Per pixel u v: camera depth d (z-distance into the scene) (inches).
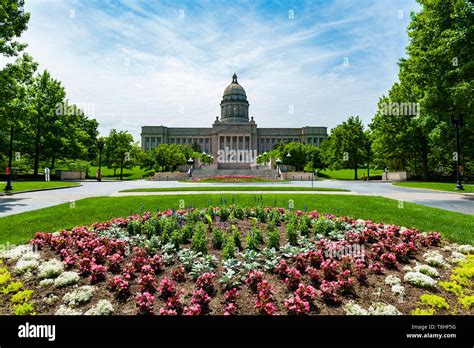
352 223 373.4
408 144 1673.2
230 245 262.2
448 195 809.5
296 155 2755.9
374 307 180.2
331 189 954.7
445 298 192.7
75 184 1339.8
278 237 289.9
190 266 237.9
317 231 335.0
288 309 173.6
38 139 1740.9
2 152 1581.0
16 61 886.4
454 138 1196.5
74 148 1907.0
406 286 208.4
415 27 911.0
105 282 215.0
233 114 4840.1
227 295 183.8
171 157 2773.1
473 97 665.0
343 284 198.8
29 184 1230.9
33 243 289.0
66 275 216.1
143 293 185.5
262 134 5241.1
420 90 892.0
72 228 361.1
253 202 585.6
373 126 1987.0
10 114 862.5
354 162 2239.2
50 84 1796.3
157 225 345.7
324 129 5182.1
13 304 186.7
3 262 251.0
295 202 588.4
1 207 579.8
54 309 181.6
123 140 2413.9
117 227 351.9
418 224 381.4
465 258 256.7
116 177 2581.2
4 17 794.2
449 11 737.0
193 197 682.2
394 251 260.7
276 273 227.6
